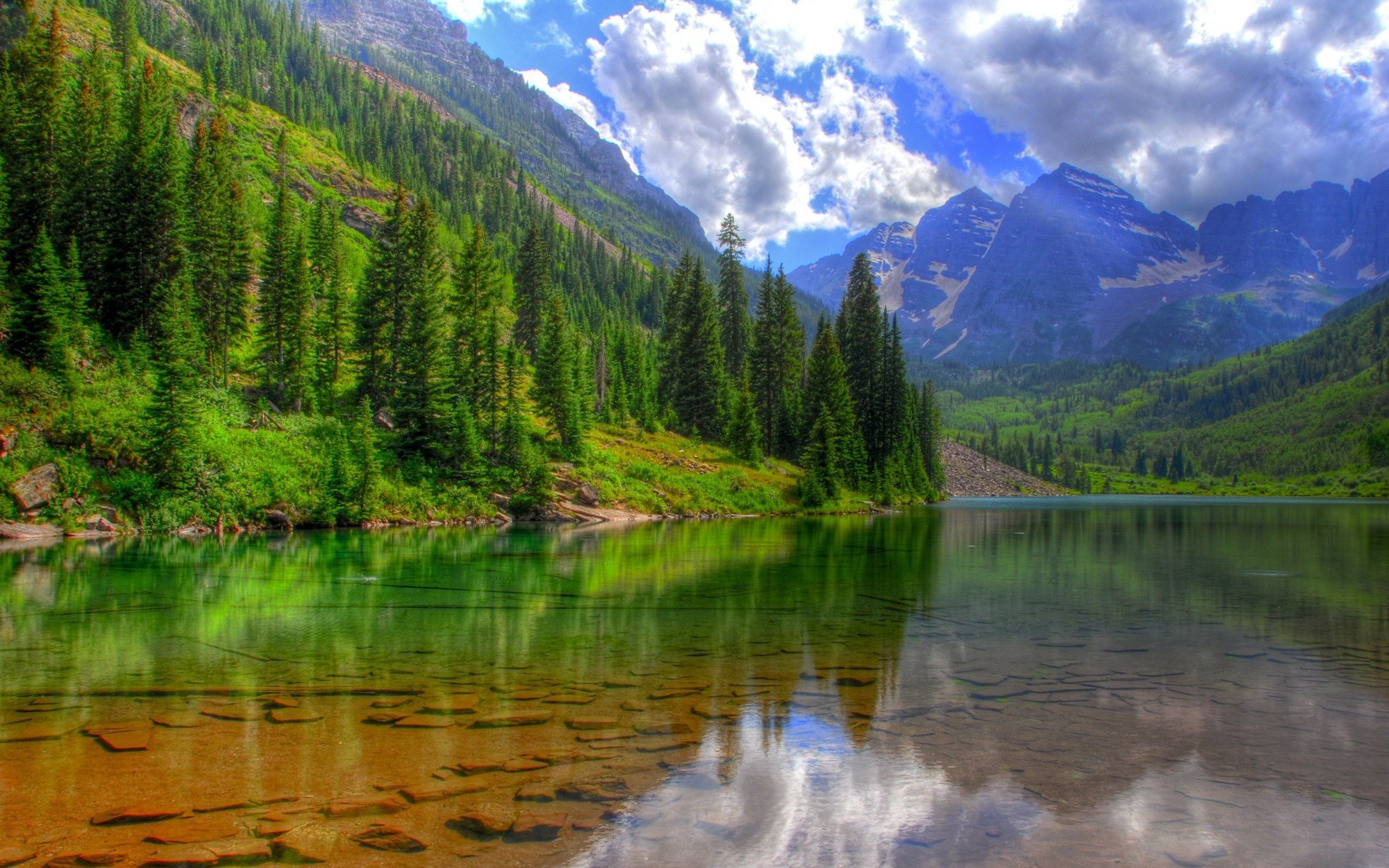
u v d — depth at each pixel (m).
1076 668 12.02
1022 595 20.22
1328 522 64.62
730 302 100.06
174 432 36.72
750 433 77.94
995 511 87.12
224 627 14.80
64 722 8.82
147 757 7.66
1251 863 5.83
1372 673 11.91
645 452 71.88
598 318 159.12
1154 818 6.64
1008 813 6.70
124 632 14.23
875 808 6.71
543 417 65.69
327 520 41.50
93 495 33.75
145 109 56.75
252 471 40.22
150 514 34.75
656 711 9.41
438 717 9.09
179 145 61.38
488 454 55.84
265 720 8.92
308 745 8.04
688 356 85.31
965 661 12.39
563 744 8.16
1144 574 25.38
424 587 20.48
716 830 6.20
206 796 6.70
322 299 65.50
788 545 35.94
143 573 22.34
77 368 39.41
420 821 6.24
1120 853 5.99
